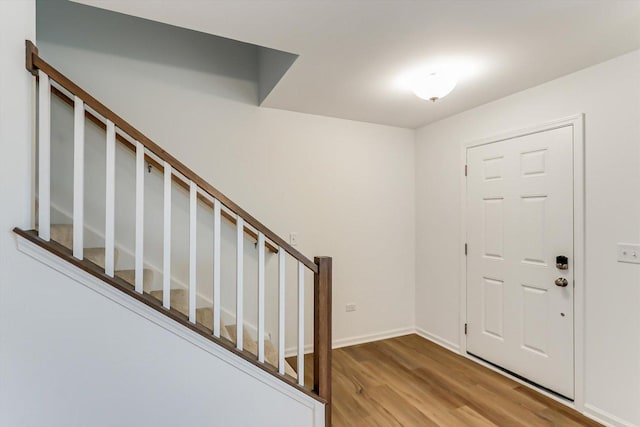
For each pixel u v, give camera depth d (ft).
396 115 10.16
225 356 5.31
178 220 8.41
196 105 8.63
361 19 5.25
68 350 4.60
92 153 7.58
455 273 10.11
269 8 4.99
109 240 4.90
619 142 6.38
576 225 7.04
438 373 8.63
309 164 10.02
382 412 6.88
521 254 8.16
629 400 6.17
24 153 4.57
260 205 9.36
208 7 4.97
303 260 5.81
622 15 5.09
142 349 4.91
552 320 7.48
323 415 5.85
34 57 4.58
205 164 8.71
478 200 9.34
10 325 4.40
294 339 9.73
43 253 4.50
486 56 6.44
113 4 4.90
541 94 7.74
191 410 5.15
